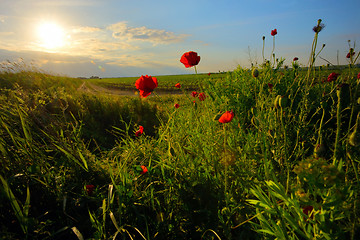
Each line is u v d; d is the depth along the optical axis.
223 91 3.35
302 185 1.17
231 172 1.55
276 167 1.52
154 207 1.58
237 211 1.41
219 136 1.92
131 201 1.58
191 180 1.67
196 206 1.53
